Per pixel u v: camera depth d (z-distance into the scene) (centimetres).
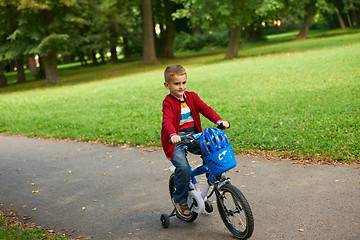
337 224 421
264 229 430
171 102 412
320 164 629
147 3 4078
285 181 574
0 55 2981
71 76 3956
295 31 6900
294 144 744
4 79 3753
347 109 966
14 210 586
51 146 1035
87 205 579
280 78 1739
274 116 1022
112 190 636
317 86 1390
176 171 417
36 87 3084
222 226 452
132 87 2139
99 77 3322
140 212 530
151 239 444
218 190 409
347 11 5653
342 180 548
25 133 1260
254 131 889
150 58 4159
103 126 1186
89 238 463
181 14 3102
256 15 3002
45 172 789
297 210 469
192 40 5700
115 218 518
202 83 1911
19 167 849
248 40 5369
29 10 2680
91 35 5234
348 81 1381
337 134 766
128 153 866
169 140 386
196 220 478
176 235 445
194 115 423
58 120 1391
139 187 636
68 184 695
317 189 528
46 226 513
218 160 376
